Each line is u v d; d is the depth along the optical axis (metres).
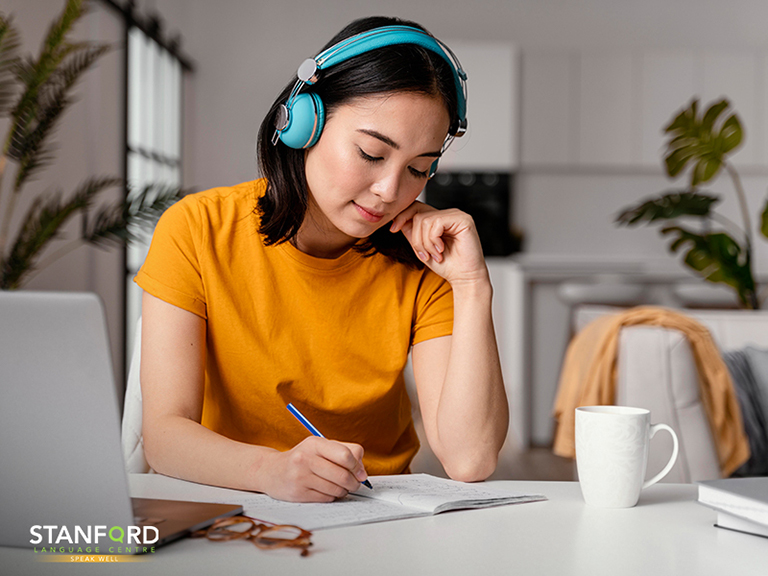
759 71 5.87
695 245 3.96
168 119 5.36
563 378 2.52
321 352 1.16
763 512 0.70
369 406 1.18
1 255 2.61
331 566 0.60
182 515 0.71
